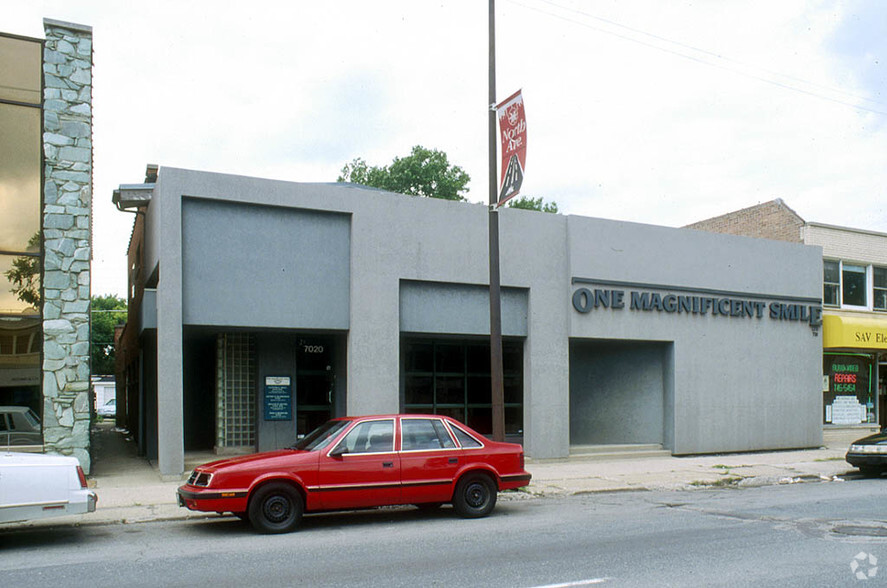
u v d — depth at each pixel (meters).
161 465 14.41
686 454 20.17
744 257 21.75
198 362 19.12
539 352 18.23
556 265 18.66
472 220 17.67
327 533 10.25
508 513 11.90
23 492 9.25
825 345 23.36
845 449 22.27
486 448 11.60
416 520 11.27
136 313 20.83
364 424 11.04
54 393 14.52
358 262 16.19
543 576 7.65
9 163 14.50
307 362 17.55
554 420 18.39
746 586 7.20
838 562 8.20
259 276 15.42
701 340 20.75
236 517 11.52
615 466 17.78
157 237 15.26
